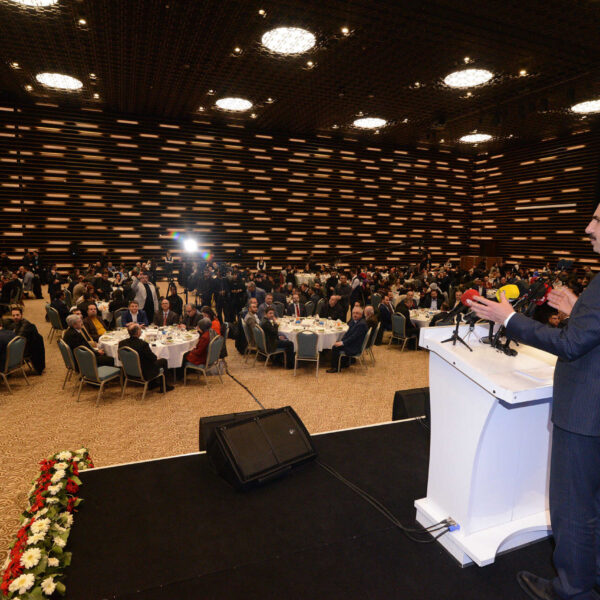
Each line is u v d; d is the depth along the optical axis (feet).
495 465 5.59
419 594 5.20
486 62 29.27
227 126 50.49
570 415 4.41
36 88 38.91
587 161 50.47
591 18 23.09
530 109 37.93
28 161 44.01
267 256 53.98
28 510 6.86
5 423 14.70
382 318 26.71
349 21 24.08
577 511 4.58
